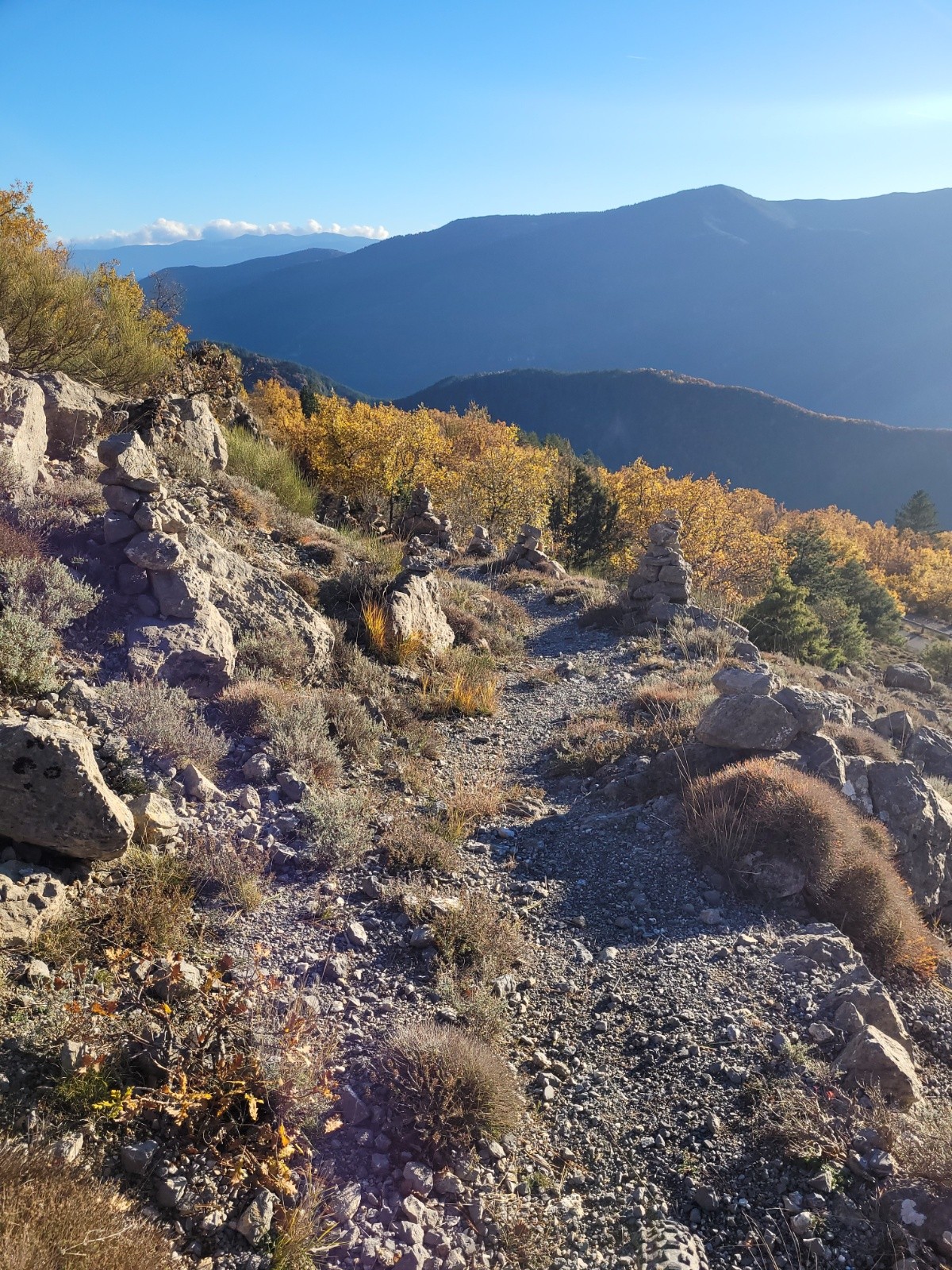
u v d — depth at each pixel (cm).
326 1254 360
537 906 709
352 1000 520
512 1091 466
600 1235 401
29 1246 277
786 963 629
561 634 1981
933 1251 386
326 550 1553
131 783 661
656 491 5509
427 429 5044
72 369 1571
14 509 902
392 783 912
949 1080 553
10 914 450
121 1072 388
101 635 845
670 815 848
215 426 1694
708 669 1564
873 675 3091
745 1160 443
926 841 859
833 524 12762
